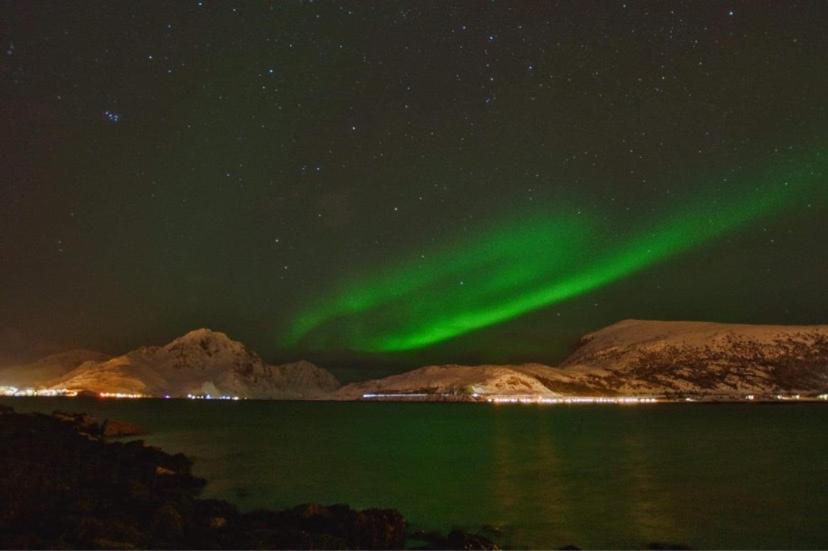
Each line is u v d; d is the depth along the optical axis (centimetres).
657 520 2147
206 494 2605
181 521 1605
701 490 2719
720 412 9931
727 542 1856
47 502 1692
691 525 2077
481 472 3316
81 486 2105
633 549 1786
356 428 7012
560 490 2744
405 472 3322
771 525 2067
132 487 2080
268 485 2883
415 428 6981
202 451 4412
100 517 1596
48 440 3130
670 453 4162
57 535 1378
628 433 5931
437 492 2709
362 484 2922
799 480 2973
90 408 10812
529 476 3161
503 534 1970
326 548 1509
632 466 3516
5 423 3522
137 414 9412
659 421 7825
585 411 10738
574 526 2070
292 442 5169
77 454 2831
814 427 6600
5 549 1232
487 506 2402
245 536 1543
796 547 1795
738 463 3619
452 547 1720
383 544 1684
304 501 2492
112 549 1288
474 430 6544
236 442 5128
